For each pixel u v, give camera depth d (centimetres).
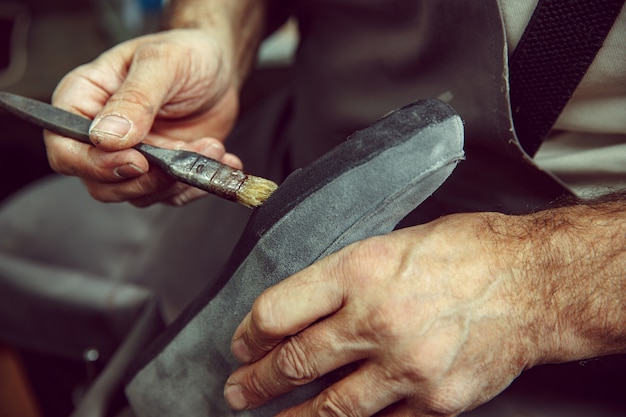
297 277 38
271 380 40
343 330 37
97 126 46
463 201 58
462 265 39
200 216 73
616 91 49
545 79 49
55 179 80
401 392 38
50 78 115
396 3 53
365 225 37
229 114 64
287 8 78
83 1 135
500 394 50
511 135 50
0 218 76
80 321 69
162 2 124
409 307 37
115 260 73
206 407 46
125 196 52
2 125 119
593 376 50
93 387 57
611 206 44
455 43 50
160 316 65
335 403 39
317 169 37
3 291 71
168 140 59
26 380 89
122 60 55
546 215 43
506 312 39
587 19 45
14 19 121
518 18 47
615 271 41
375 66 58
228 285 41
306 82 67
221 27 66
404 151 35
